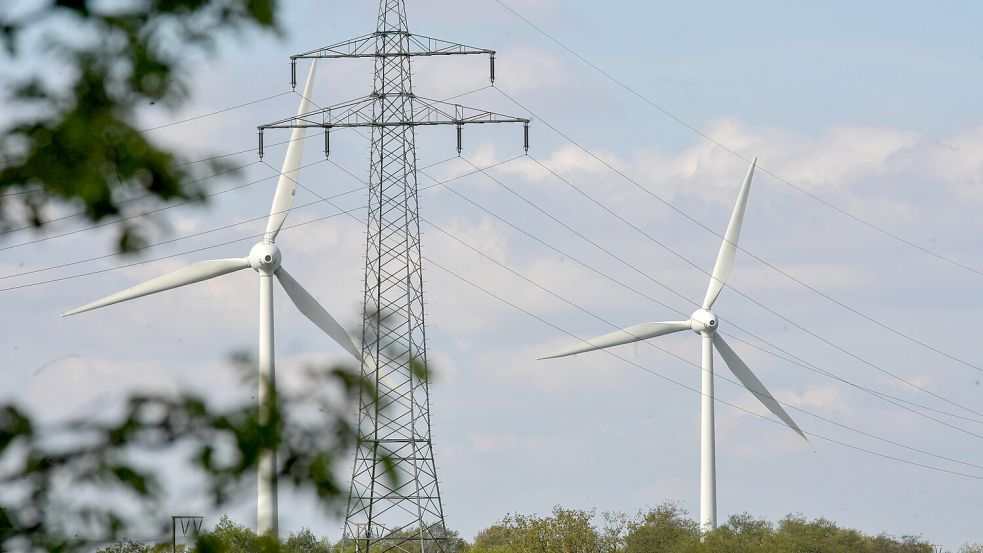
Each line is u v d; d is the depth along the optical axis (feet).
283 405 136.56
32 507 136.05
